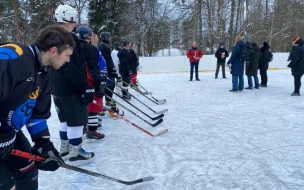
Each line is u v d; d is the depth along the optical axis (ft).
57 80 8.27
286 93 22.11
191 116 15.34
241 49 22.27
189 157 9.50
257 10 73.36
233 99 20.04
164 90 25.46
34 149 5.39
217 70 33.91
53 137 11.99
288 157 9.29
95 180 7.93
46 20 70.90
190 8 72.23
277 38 74.59
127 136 11.97
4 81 3.73
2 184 4.46
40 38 4.47
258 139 11.17
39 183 7.79
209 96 21.57
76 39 8.04
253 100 19.48
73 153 8.84
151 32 70.85
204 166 8.74
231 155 9.58
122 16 70.90
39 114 5.30
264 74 25.75
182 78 35.32
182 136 11.81
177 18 73.00
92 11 69.26
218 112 16.15
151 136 11.89
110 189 7.38
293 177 7.88
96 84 9.95
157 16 71.20
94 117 11.09
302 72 20.18
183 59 45.06
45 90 5.01
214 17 71.15
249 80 24.49
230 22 71.46
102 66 10.89
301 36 74.13
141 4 71.41
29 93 4.33
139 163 9.09
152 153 9.94
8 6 69.00
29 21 73.61
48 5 71.82
